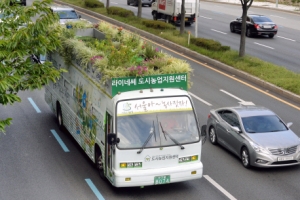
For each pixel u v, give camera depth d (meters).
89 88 13.27
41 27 10.03
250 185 12.75
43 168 13.84
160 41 32.44
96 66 12.36
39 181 12.94
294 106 20.05
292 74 23.78
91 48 13.97
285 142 13.62
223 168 13.89
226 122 15.13
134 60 12.31
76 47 14.09
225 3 59.22
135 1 51.66
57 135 16.61
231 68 25.36
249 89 22.41
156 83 11.69
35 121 18.02
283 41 35.22
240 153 14.19
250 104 16.34
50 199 11.84
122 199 11.79
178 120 11.54
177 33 33.59
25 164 14.15
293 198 12.02
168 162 11.38
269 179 13.16
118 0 57.53
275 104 20.25
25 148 15.41
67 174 13.38
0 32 10.05
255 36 36.91
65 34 15.24
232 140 14.58
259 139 13.77
